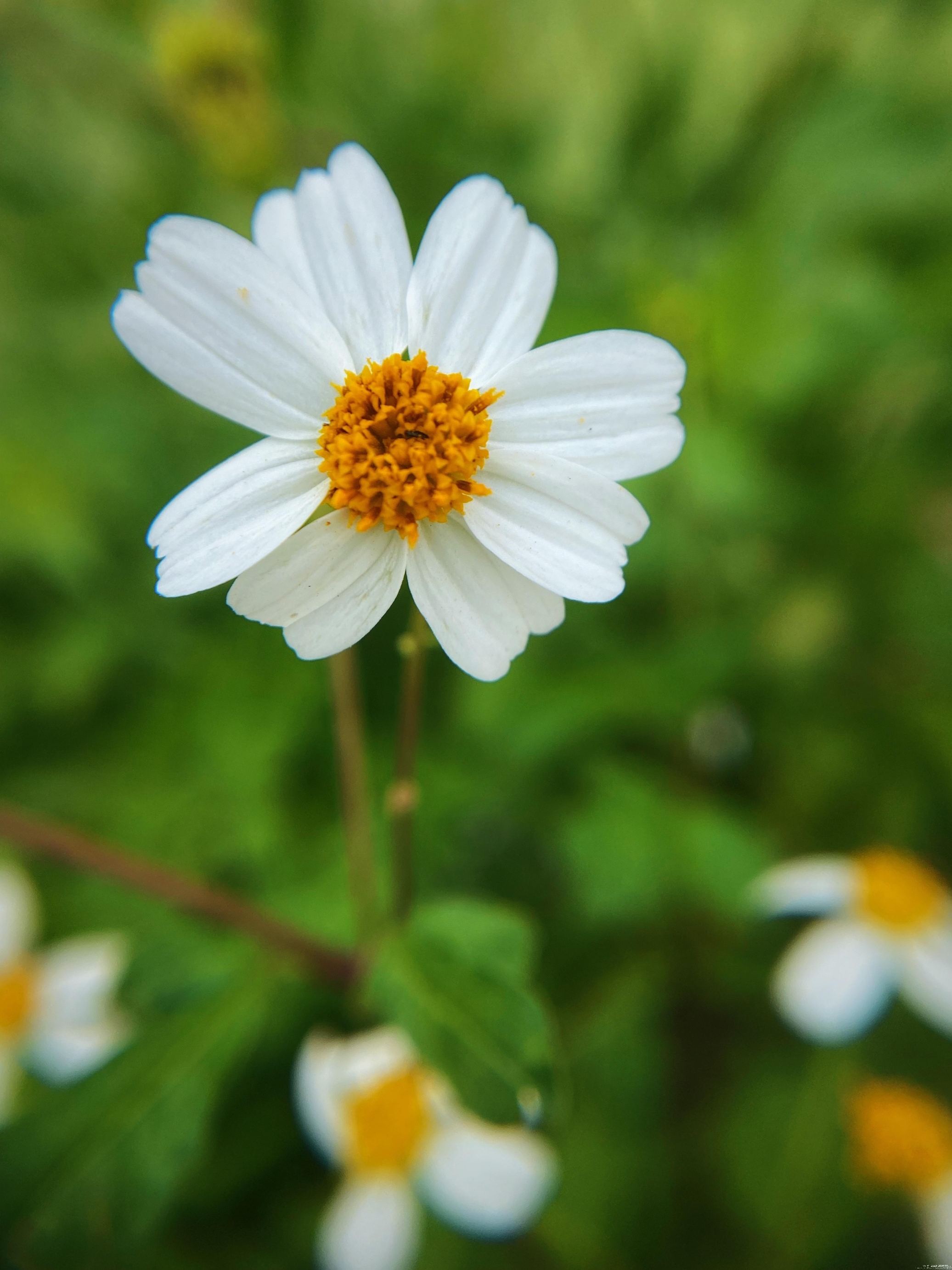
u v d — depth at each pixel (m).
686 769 0.18
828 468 0.19
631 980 0.16
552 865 0.17
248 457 0.09
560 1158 0.15
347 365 0.09
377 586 0.09
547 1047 0.11
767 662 0.19
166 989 0.12
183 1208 0.14
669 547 0.17
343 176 0.09
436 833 0.16
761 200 0.19
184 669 0.18
